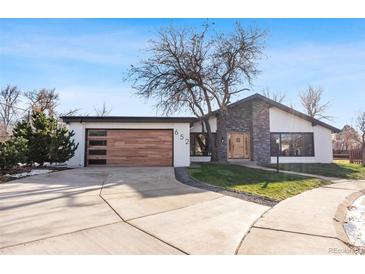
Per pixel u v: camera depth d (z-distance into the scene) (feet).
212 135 53.67
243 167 43.29
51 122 39.52
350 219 17.66
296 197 22.93
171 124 45.39
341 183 32.40
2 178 28.53
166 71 49.98
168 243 11.66
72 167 41.96
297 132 59.41
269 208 18.65
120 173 34.27
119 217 15.25
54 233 12.52
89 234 12.48
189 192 22.98
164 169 38.88
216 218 15.61
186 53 49.75
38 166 40.09
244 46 50.57
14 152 31.45
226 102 52.75
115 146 44.39
